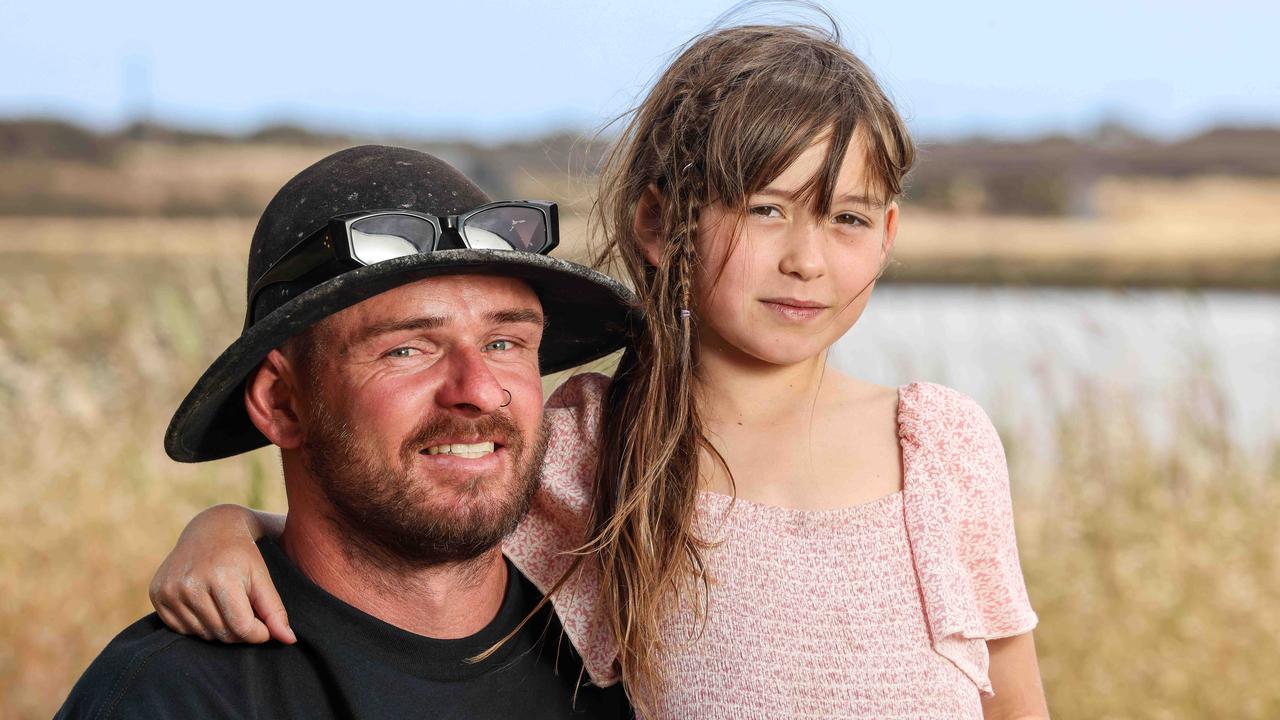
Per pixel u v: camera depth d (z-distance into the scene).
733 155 2.16
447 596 1.96
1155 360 4.92
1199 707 3.72
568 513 2.24
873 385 2.33
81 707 1.81
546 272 1.94
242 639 1.86
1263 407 5.41
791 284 2.16
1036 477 4.48
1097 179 21.86
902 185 2.31
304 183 1.98
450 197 1.99
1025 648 2.29
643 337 2.23
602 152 2.55
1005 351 5.28
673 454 2.21
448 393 1.86
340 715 1.88
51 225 14.14
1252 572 4.07
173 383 4.79
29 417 4.47
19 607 3.74
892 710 2.05
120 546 3.96
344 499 1.89
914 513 2.14
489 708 1.98
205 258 5.66
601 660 2.14
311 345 1.88
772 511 2.18
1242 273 13.63
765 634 2.10
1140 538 4.19
